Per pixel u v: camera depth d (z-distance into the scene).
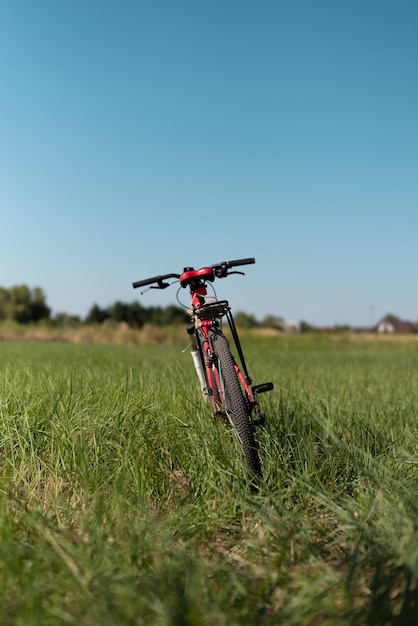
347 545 3.26
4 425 4.78
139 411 5.05
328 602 2.59
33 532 3.28
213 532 3.51
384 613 2.48
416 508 3.24
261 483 3.99
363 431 5.10
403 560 2.76
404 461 4.46
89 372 7.55
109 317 61.56
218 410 4.67
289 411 5.50
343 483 4.20
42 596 2.59
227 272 5.11
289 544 3.21
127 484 3.94
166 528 3.36
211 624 2.41
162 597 2.55
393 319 93.38
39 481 4.24
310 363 15.66
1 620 2.43
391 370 12.99
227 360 4.34
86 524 3.23
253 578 2.88
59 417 4.96
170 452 4.59
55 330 42.88
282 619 2.46
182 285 4.98
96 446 4.47
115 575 2.72
